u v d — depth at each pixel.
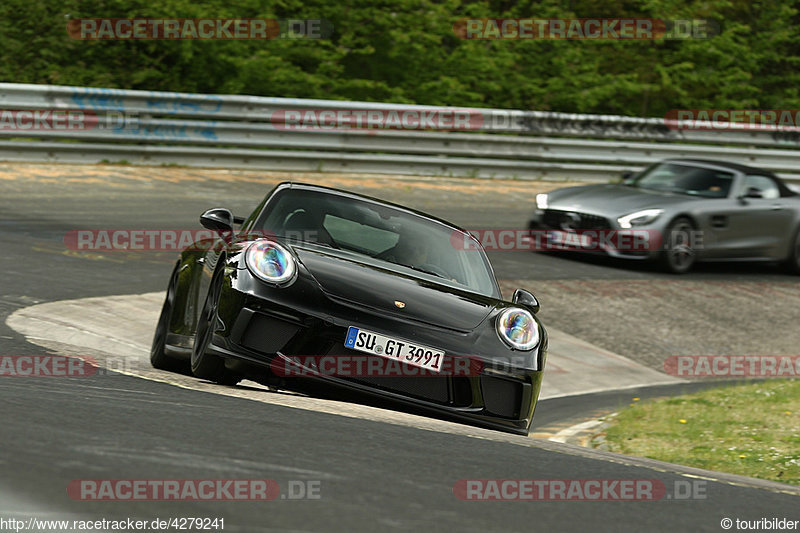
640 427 26.69
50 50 67.69
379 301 19.02
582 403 29.97
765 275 52.00
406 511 10.16
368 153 63.84
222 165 59.34
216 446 12.23
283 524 9.14
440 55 82.56
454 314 19.53
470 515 10.36
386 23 78.75
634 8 91.00
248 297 18.38
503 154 67.56
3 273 32.78
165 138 57.31
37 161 54.12
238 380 19.72
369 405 18.77
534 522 10.45
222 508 9.44
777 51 98.12
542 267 46.06
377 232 22.50
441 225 23.78
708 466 22.78
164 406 15.07
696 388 33.34
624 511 11.61
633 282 45.50
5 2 68.62
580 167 69.62
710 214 48.84
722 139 74.25
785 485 17.17
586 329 38.03
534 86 83.44
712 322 41.62
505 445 15.65
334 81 74.69
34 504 8.87
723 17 95.00
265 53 72.81
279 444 12.87
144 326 29.42
